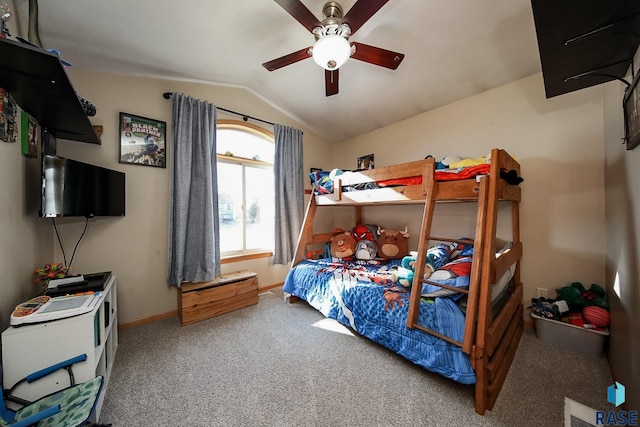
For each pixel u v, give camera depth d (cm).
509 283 206
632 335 125
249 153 335
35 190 171
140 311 245
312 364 178
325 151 417
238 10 178
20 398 111
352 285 217
